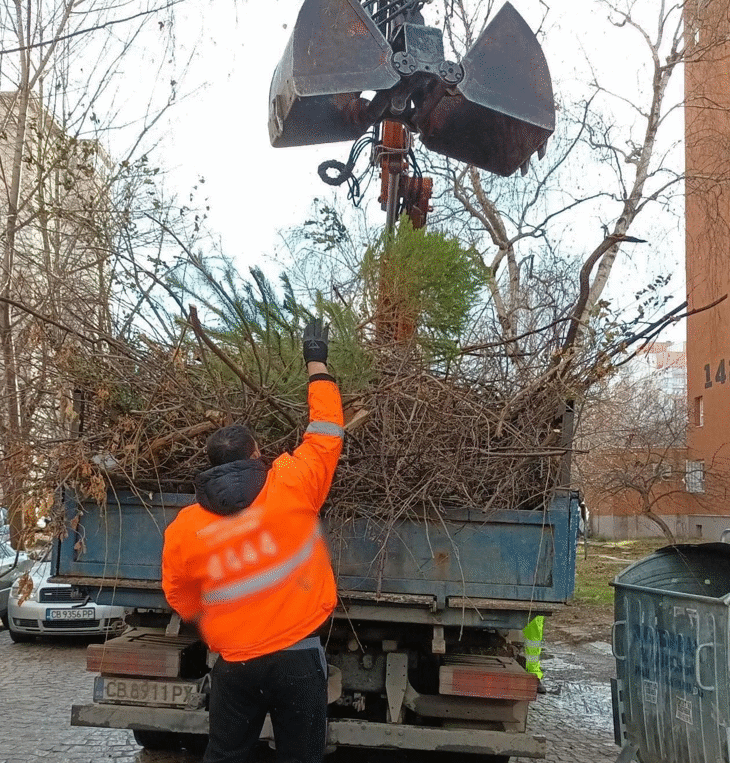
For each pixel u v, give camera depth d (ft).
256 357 14.48
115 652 14.88
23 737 19.07
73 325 16.06
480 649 15.78
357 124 18.83
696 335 76.54
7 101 43.80
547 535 14.40
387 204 23.50
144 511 14.90
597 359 16.11
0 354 16.79
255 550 10.89
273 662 10.71
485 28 17.51
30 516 14.38
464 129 19.67
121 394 15.52
